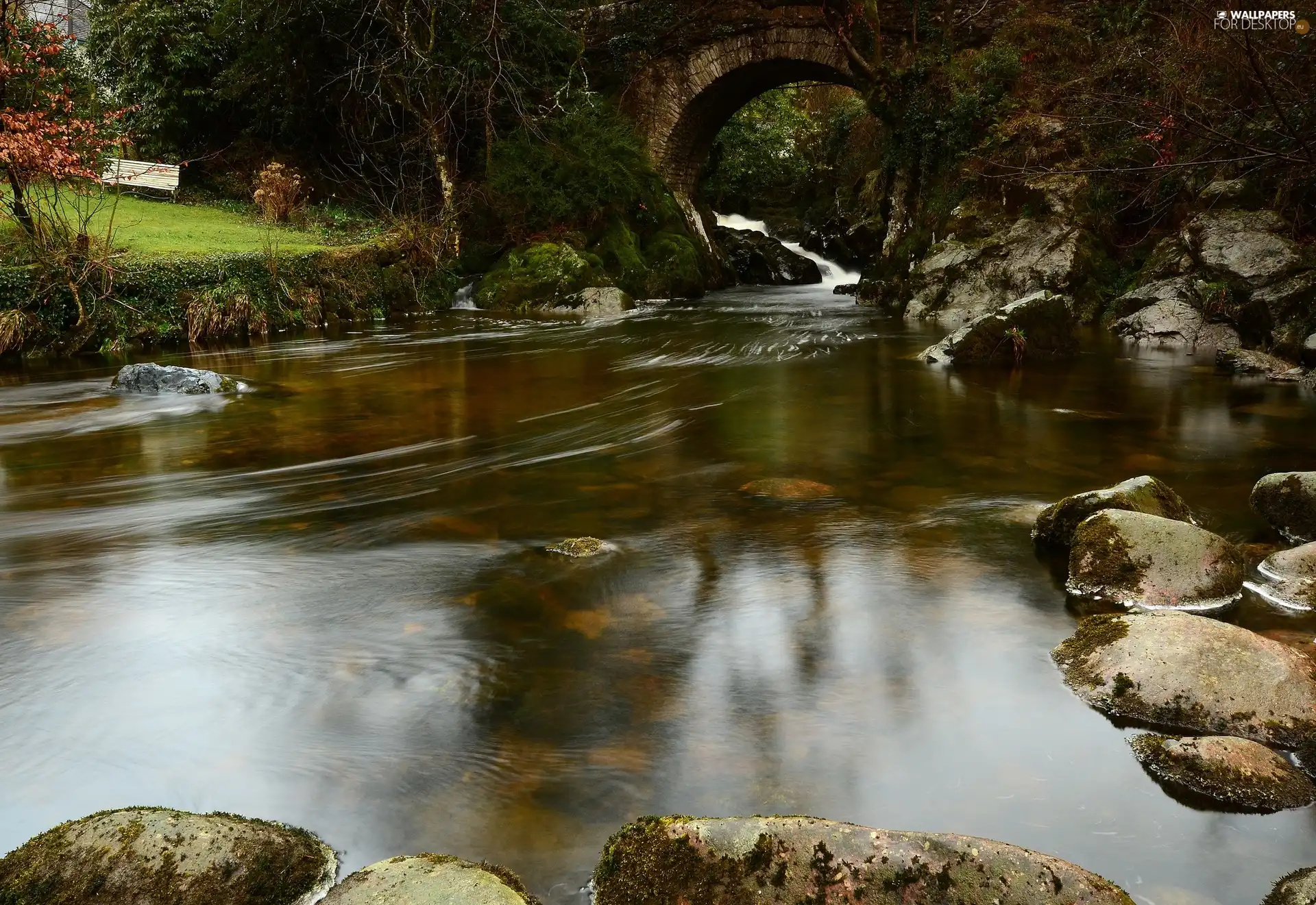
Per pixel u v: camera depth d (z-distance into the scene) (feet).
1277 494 17.75
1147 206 52.80
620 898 8.02
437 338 49.14
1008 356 38.47
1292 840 8.91
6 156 40.65
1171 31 44.93
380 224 69.41
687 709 11.33
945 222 59.77
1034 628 13.56
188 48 74.64
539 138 72.95
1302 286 38.65
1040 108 57.06
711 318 57.88
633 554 16.74
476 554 16.79
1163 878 8.38
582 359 41.52
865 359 40.27
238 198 75.82
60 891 7.98
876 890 7.68
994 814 9.30
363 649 12.99
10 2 47.11
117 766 10.19
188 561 16.52
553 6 77.10
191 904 7.95
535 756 10.34
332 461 23.54
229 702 11.54
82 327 42.11
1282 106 34.50
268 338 48.73
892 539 17.48
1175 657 11.32
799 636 13.35
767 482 21.15
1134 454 23.65
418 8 69.51
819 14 71.46
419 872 7.77
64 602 14.69
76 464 23.24
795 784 9.80
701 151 87.35
